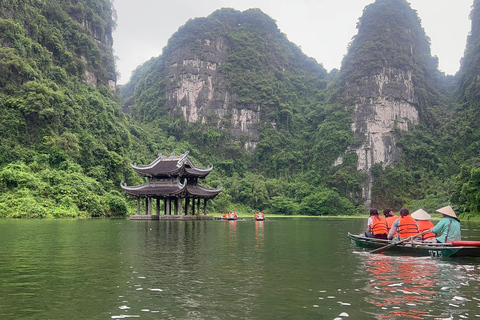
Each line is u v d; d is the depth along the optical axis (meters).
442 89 154.50
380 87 139.50
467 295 8.27
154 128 142.38
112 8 113.56
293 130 155.25
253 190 122.06
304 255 14.38
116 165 75.12
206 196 51.50
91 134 77.44
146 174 49.03
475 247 12.83
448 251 13.13
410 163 132.62
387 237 16.34
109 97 99.44
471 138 127.88
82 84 88.75
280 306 7.43
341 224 46.09
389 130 136.12
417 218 15.71
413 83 144.75
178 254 14.43
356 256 14.14
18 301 7.72
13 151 61.84
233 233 26.02
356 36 152.62
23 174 54.56
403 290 8.70
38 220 42.12
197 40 154.12
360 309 7.24
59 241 19.08
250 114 150.88
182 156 49.56
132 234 23.64
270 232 28.06
